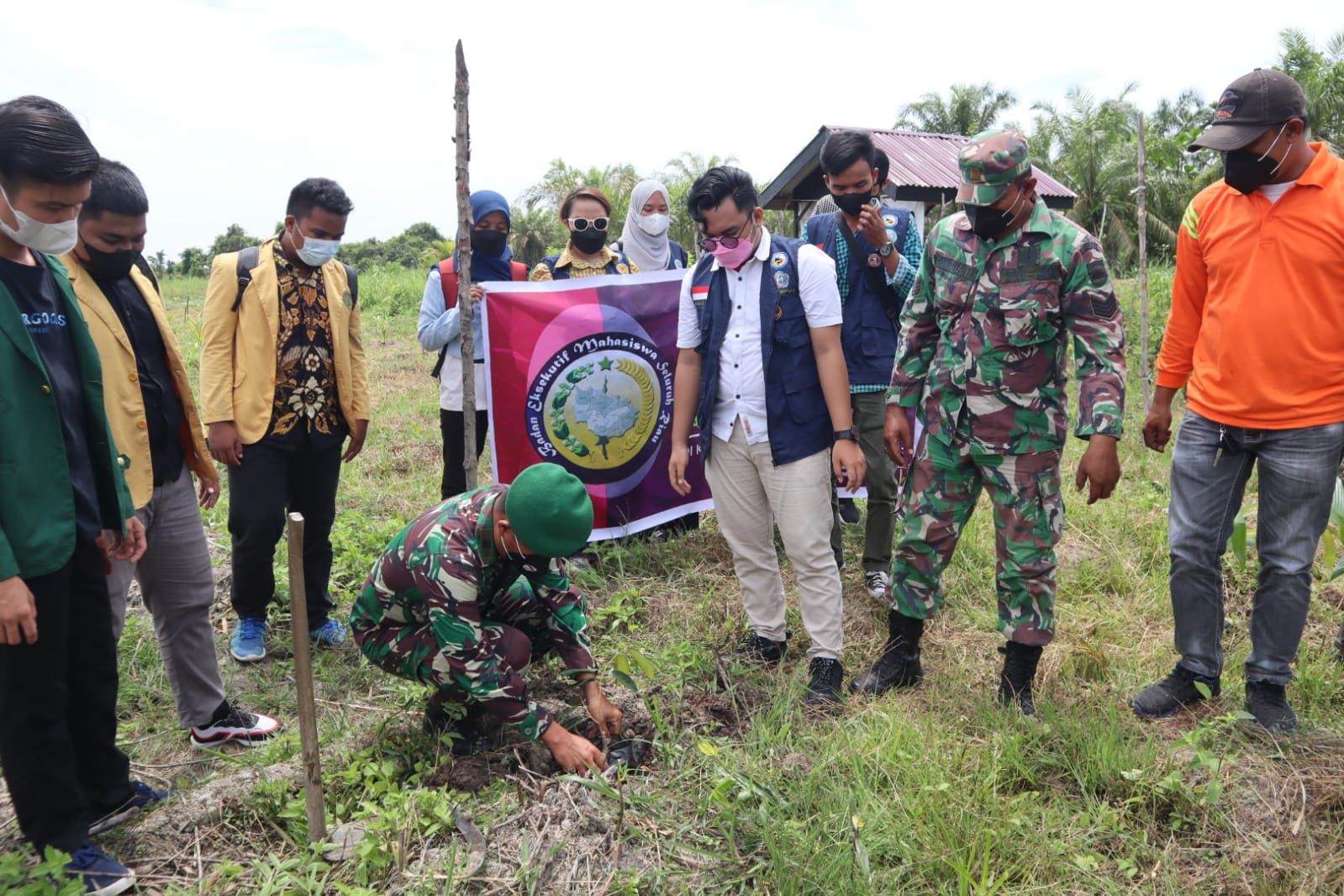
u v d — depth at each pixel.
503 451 4.81
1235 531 3.26
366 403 4.21
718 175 3.43
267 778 2.97
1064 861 2.63
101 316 2.85
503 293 4.73
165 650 3.23
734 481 3.69
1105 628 4.05
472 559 2.83
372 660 3.18
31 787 2.47
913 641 3.65
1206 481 3.37
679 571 4.89
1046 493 3.35
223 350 3.77
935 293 3.48
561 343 4.82
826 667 3.59
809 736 3.22
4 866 2.33
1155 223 24.02
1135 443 6.89
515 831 2.71
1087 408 3.20
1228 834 2.76
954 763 3.01
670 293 5.04
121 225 2.81
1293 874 2.59
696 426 5.21
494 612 3.25
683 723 3.32
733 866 2.58
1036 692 3.54
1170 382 3.62
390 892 2.50
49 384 2.36
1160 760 3.07
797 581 3.64
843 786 2.88
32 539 2.34
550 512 2.70
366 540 5.09
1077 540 5.16
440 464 7.03
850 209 4.41
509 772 3.06
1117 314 3.22
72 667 2.66
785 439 3.50
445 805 2.74
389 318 19.77
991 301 3.27
